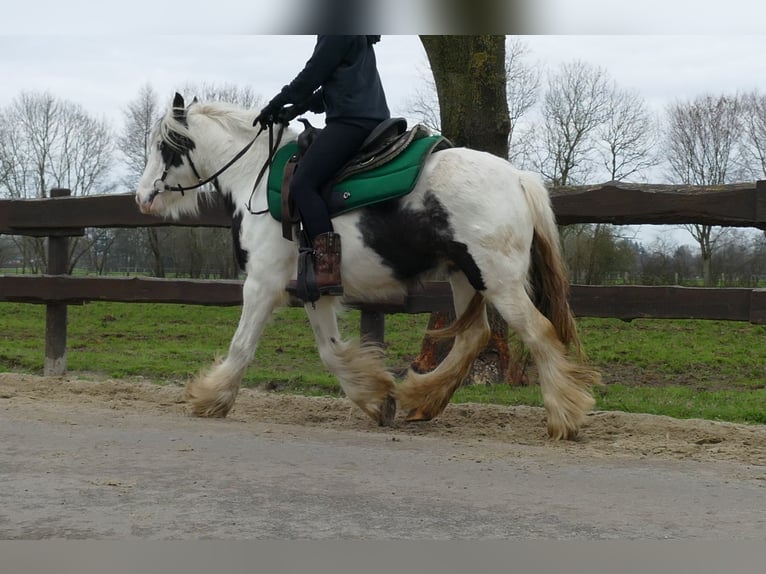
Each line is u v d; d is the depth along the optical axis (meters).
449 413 6.83
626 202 6.94
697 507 4.06
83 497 4.03
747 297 6.74
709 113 32.88
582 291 7.26
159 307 19.92
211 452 5.02
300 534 3.55
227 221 8.26
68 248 9.41
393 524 3.71
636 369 10.94
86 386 7.84
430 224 5.62
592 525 3.74
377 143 5.88
